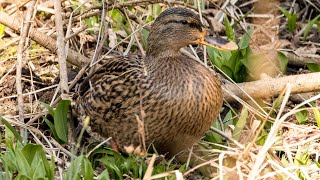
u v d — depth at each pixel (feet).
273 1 42.83
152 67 31.55
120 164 31.14
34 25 39.83
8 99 36.81
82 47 38.96
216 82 31.73
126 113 31.14
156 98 30.71
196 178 31.50
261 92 36.01
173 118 30.73
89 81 33.24
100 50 36.37
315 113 34.58
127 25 40.63
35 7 38.01
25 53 38.55
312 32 43.04
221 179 28.30
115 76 31.73
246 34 39.11
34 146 30.04
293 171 30.22
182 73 31.04
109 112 31.58
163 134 31.12
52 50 37.81
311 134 33.99
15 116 34.58
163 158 31.50
